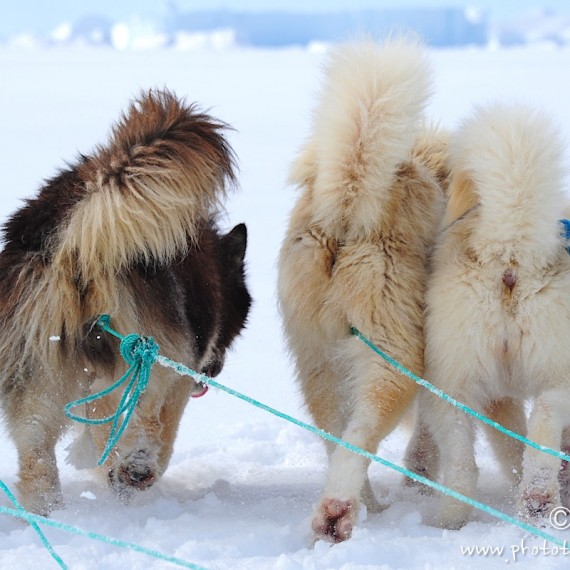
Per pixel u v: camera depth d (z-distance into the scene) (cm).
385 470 566
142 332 442
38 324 426
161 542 380
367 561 357
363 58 455
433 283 446
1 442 569
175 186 438
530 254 418
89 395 446
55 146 1959
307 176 486
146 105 464
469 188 471
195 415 675
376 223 458
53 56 8156
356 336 460
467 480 427
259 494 505
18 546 374
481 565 349
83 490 488
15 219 453
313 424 493
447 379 438
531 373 432
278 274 490
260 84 3828
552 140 420
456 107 2189
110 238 424
